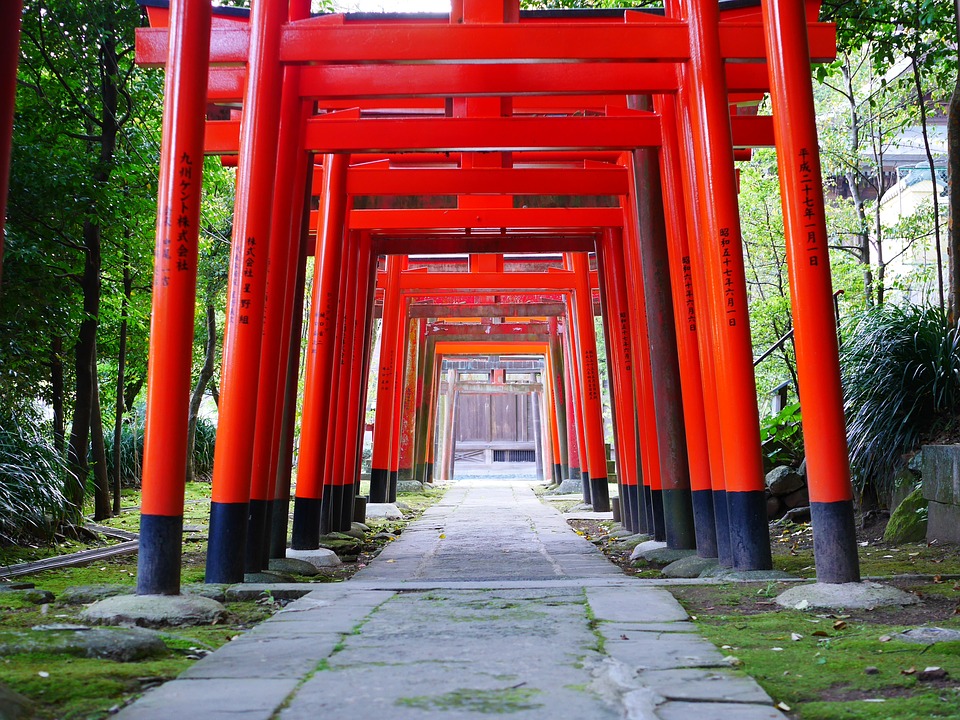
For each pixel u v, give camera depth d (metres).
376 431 17.50
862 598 5.05
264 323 7.16
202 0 5.71
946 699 3.04
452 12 8.49
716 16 6.95
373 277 14.37
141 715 2.80
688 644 3.89
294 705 2.91
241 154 6.84
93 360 12.34
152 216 11.77
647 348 10.70
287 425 8.55
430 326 25.61
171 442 5.44
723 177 6.71
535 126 8.68
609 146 8.69
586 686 3.14
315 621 4.58
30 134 11.30
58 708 2.99
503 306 21.05
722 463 7.16
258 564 7.27
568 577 7.79
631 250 10.79
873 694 3.17
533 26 7.20
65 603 5.52
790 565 7.39
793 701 3.11
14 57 3.43
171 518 5.40
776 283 21.12
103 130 12.25
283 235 7.59
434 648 3.85
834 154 17.73
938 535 8.14
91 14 11.43
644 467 11.33
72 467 11.45
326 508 12.00
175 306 5.52
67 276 11.33
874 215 19.72
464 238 14.25
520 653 3.73
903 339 9.27
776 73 5.75
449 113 10.41
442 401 35.69
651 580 6.22
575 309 17.80
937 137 22.94
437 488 26.52
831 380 5.53
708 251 6.75
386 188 10.53
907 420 9.05
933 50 12.77
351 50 7.10
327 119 8.73
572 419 23.69
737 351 6.61
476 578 7.80
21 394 10.75
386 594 5.62
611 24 7.17
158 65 8.27
